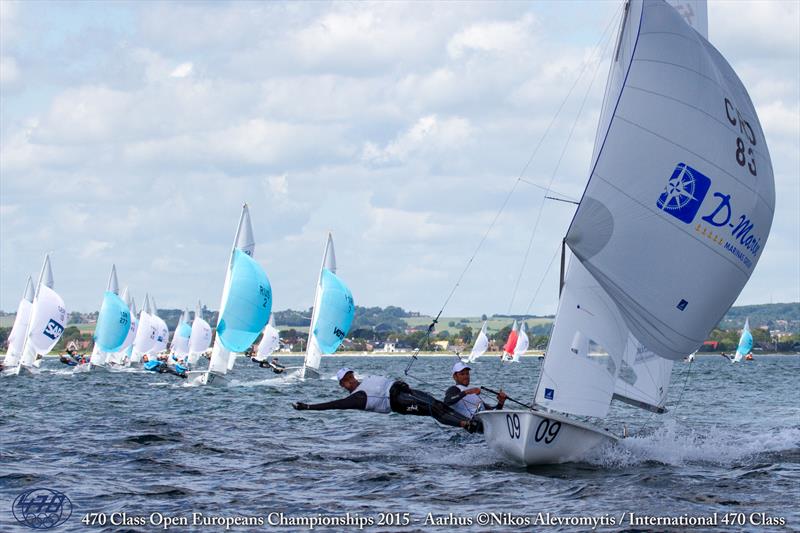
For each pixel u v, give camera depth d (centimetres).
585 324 3175
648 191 3014
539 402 3153
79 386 9731
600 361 3189
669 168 3012
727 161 3045
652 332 3119
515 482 2836
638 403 3362
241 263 9631
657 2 3067
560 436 3086
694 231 3030
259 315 9738
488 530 2211
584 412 3167
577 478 2902
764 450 3566
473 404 3300
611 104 3222
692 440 3684
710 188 3028
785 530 2192
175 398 7462
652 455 3316
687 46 3069
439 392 9556
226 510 2431
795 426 4891
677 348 3144
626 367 3316
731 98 3119
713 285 3083
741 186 3070
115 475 2977
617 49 3238
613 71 3241
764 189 3158
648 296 3064
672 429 3997
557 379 3153
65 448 3644
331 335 11388
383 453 3553
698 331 3131
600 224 3041
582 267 3189
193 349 14138
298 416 5334
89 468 3120
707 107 3041
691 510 2416
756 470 3055
